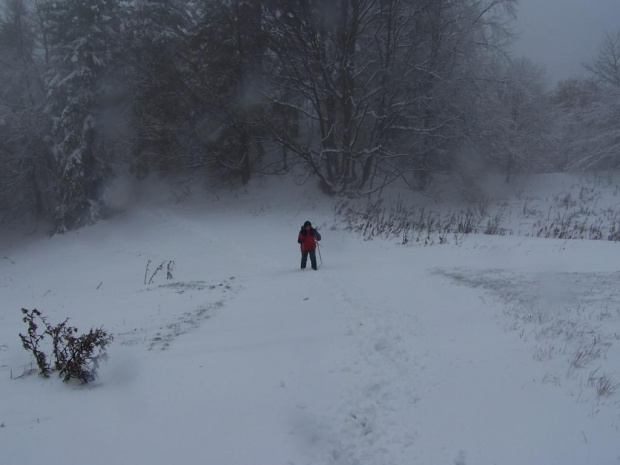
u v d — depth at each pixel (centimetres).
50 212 3441
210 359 648
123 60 3125
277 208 2750
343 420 479
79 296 1491
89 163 3012
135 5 3139
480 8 2872
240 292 1150
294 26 2625
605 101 3136
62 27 2988
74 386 568
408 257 1468
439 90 2781
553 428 433
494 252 1418
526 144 3066
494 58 2944
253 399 520
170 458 401
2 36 3497
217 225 2541
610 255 1294
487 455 404
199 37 2931
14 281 2195
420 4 2616
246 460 401
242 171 3108
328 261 1559
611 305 819
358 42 2875
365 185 3033
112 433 442
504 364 589
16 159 3262
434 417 478
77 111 2908
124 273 1914
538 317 769
